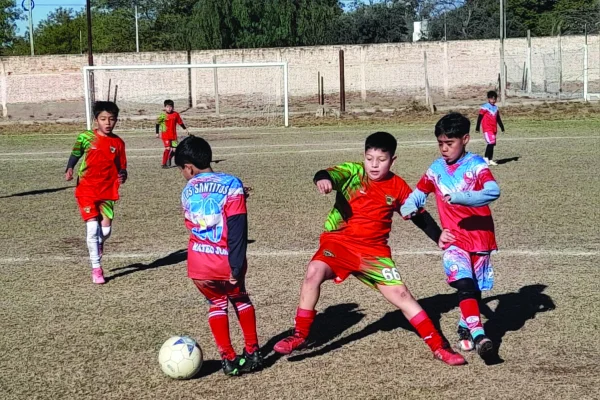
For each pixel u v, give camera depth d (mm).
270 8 45562
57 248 8516
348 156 17438
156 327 5648
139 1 66250
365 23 54344
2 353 5160
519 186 12180
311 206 10828
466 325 4742
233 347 5215
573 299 6125
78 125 30172
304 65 39438
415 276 6969
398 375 4629
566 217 9586
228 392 4430
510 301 6141
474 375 4602
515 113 28703
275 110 35656
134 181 14102
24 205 11617
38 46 64188
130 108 37656
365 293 6484
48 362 4977
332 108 34500
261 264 7531
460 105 33844
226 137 23922
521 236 8570
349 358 4945
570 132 21891
